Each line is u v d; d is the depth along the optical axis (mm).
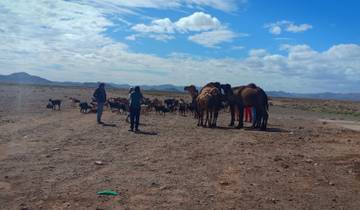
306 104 97312
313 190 10945
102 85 25766
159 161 13953
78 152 15031
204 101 26031
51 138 18188
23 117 27312
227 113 42750
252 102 25656
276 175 12445
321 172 13055
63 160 13469
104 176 11531
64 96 66062
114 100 37219
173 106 39312
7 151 14656
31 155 14062
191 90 32312
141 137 19828
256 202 9703
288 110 62594
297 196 10344
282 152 16719
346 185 11555
